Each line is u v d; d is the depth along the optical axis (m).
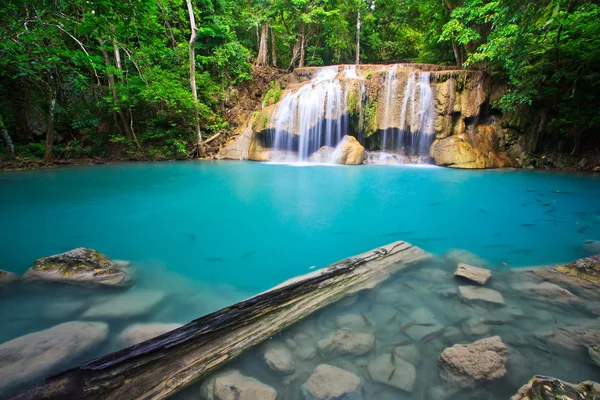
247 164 11.26
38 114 11.75
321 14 18.41
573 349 1.69
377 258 2.76
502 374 1.50
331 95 11.75
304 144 12.07
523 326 1.92
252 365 1.61
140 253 3.42
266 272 2.94
